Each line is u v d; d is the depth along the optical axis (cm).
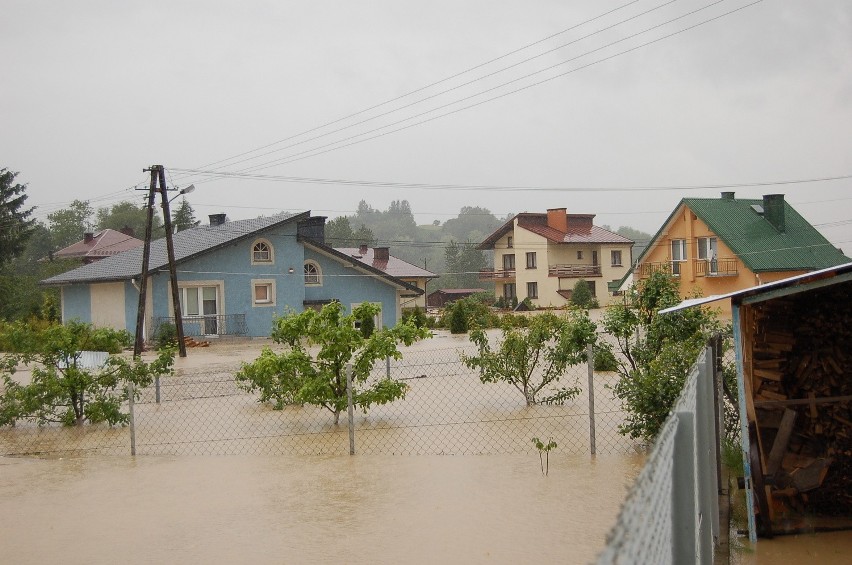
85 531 833
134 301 3581
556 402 1426
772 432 776
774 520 735
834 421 759
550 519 790
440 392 1636
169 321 3506
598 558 197
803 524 726
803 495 753
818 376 770
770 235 3891
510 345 1440
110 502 941
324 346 1328
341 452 1140
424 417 1369
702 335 1090
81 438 1345
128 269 3625
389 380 1349
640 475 267
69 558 753
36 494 998
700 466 555
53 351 1448
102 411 1405
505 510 826
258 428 1346
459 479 959
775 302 796
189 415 1512
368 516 832
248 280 3716
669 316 1180
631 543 232
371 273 4066
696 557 405
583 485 905
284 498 917
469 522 793
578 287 5256
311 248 3938
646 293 1210
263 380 1463
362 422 1353
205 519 852
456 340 3331
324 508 869
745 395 711
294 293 3834
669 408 1009
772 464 711
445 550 718
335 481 980
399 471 1013
